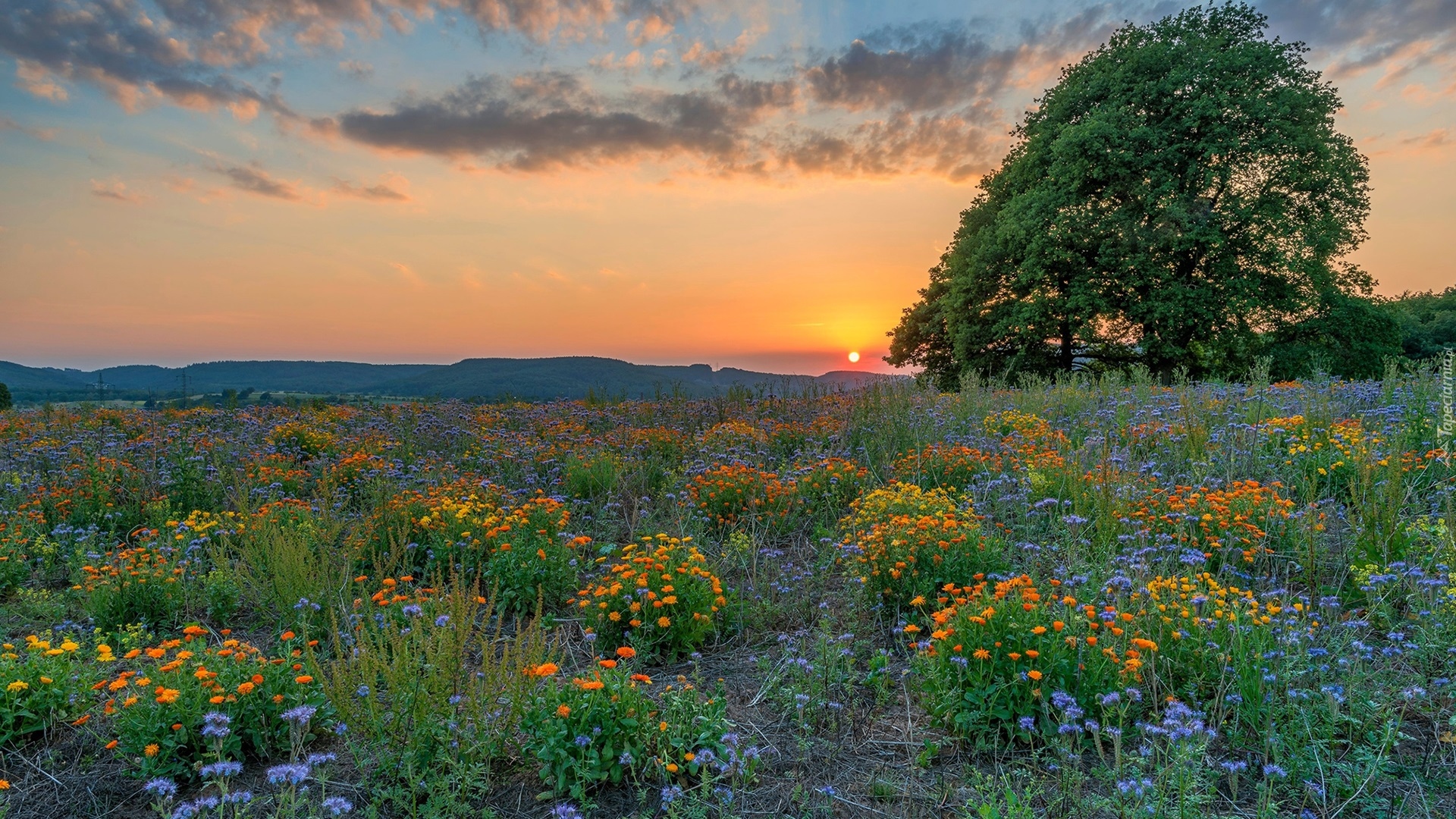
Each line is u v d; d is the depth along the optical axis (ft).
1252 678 11.45
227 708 11.19
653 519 23.79
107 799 10.41
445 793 9.92
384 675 10.98
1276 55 76.74
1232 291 75.36
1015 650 11.96
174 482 24.31
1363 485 17.20
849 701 13.26
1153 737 10.46
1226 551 16.10
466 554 18.70
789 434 33.09
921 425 30.73
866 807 10.25
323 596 15.84
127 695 11.54
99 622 15.96
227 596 16.80
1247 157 75.82
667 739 11.08
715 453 29.68
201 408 45.44
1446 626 12.93
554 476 28.22
